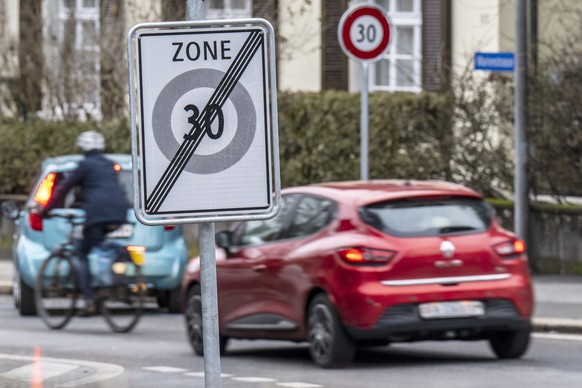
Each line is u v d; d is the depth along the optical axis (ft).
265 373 92.07
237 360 101.04
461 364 94.79
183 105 38.34
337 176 187.52
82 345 110.52
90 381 87.81
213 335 38.34
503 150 168.86
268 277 98.89
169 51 38.37
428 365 94.53
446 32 220.43
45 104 225.15
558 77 154.71
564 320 115.55
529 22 170.40
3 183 222.48
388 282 91.04
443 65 184.65
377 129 181.37
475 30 217.97
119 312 121.08
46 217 127.03
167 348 108.37
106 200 122.21
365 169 117.91
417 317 91.09
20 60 225.15
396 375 89.30
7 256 202.28
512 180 168.25
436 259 91.81
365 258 91.15
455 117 170.40
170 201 38.34
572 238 154.92
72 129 217.36
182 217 38.34
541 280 149.79
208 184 38.37
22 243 136.36
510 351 96.53
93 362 98.53
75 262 122.52
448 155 173.06
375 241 91.66
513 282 93.66
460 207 94.79
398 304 90.84
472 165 170.09
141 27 38.32
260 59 38.42
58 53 222.69
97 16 228.84
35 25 225.97
